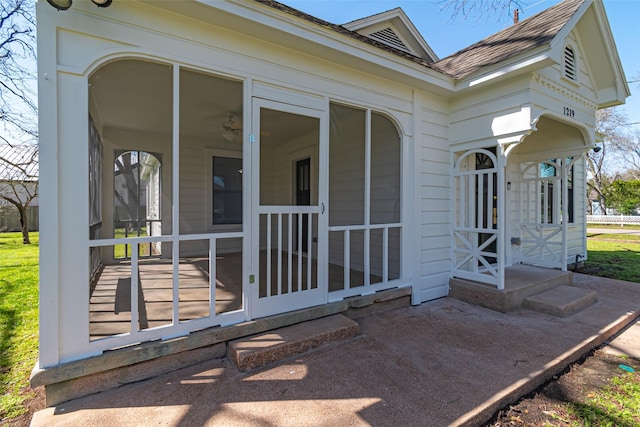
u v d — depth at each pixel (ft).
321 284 10.34
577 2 12.12
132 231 20.06
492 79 11.59
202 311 9.45
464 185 13.93
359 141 15.15
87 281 6.66
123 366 6.85
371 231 14.87
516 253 17.81
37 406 6.35
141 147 18.74
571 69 13.42
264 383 6.91
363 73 11.17
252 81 8.82
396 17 19.01
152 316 9.03
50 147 6.24
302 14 8.70
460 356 8.16
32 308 11.62
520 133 11.33
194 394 6.52
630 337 10.07
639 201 63.98
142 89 11.78
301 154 14.24
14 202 31.14
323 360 7.94
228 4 7.50
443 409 5.98
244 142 8.75
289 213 9.67
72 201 6.51
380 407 6.06
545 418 6.09
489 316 11.26
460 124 13.44
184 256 20.08
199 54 7.97
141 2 7.11
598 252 27.78
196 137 20.24
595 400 6.66
